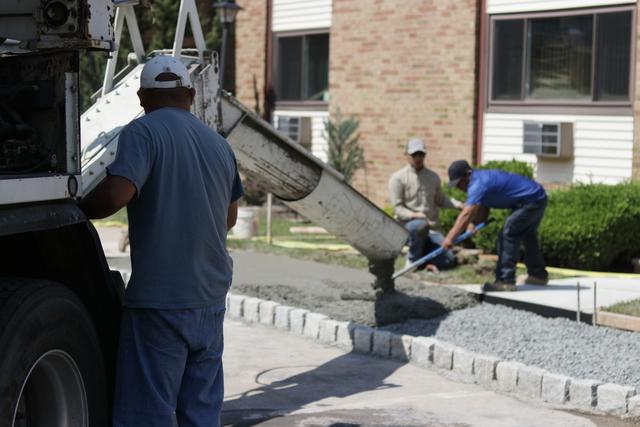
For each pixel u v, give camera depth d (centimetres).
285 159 777
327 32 1922
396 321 938
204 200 489
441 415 699
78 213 454
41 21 459
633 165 1425
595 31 1489
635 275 1230
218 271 497
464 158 1647
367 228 866
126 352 483
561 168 1531
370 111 1806
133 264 486
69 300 455
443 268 1221
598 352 829
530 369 754
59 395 458
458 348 821
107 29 475
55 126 459
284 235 1633
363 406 721
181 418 498
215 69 693
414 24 1719
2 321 414
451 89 1664
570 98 1532
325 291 1090
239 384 781
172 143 484
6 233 404
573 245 1284
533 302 979
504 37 1608
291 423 678
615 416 703
